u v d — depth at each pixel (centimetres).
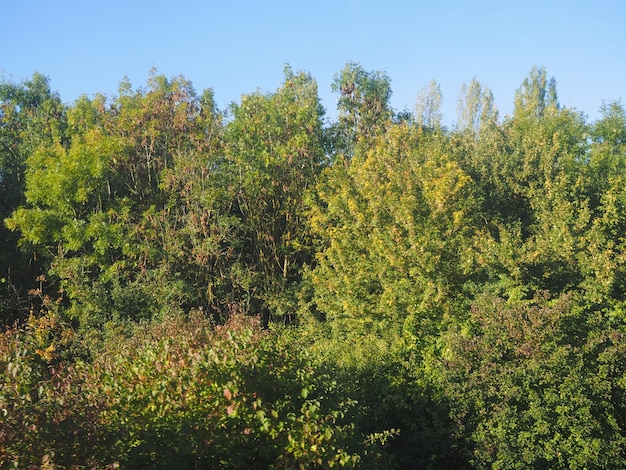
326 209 2219
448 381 1160
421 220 1775
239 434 702
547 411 1078
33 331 1587
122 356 839
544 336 1132
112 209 2194
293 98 2472
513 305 1209
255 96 2372
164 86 2469
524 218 2194
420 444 1197
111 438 574
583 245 1744
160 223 2205
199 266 2180
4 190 2603
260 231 2364
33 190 2233
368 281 1777
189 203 2258
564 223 1778
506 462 1070
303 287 2144
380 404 1206
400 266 1667
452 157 2216
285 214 2373
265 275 2322
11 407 538
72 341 1543
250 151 2266
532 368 1099
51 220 2194
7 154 2683
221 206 2300
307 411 719
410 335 1430
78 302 2055
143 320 1574
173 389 692
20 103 2908
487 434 1112
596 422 1080
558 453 1080
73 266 2014
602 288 1630
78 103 2506
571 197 2033
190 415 681
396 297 1611
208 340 841
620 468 1099
